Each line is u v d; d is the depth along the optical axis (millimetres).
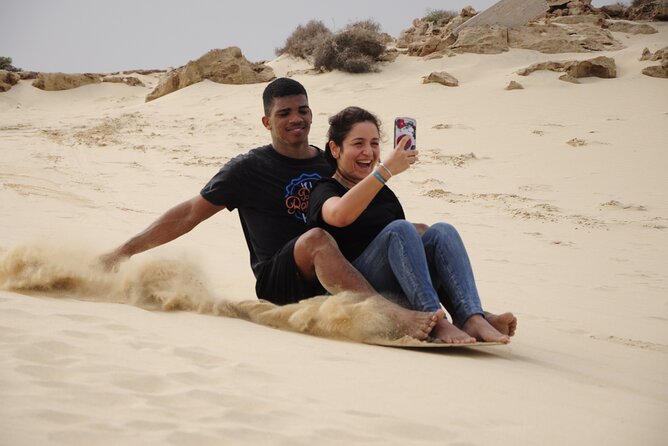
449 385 3357
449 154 19109
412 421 2764
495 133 21531
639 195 14852
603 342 5184
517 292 7242
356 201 4219
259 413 2707
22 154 16672
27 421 2387
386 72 32625
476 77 30906
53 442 2262
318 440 2510
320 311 4262
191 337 3797
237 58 33812
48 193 11211
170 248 5184
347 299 4250
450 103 26328
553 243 10836
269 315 4453
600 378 3941
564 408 3168
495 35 33781
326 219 4375
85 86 41000
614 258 9922
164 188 13594
